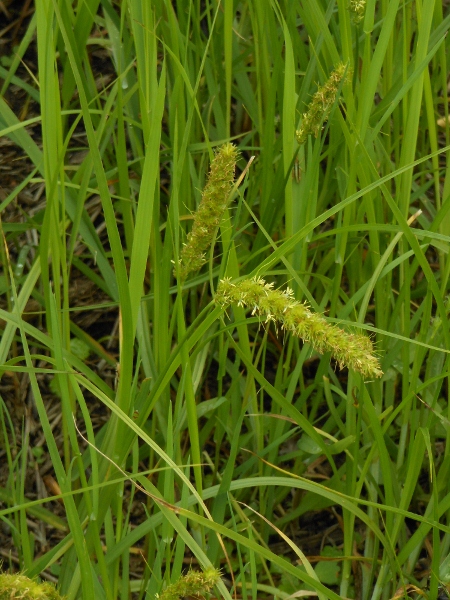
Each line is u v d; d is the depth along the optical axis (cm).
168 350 60
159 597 48
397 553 68
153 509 69
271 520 70
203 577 47
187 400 56
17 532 61
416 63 60
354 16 60
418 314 67
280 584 69
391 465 65
